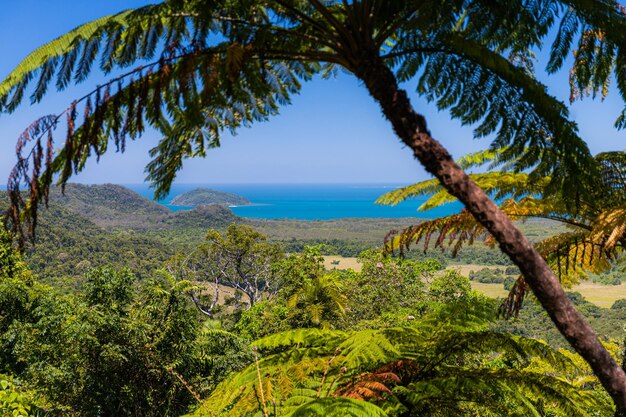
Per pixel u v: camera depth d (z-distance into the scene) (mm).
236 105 3666
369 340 3631
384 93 2531
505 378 4008
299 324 21297
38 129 2471
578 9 2664
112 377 13680
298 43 3139
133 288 16781
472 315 4617
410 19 2678
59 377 12961
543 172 3033
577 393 4094
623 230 3656
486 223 2443
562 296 2424
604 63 3303
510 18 2842
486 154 5234
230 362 16062
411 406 3654
